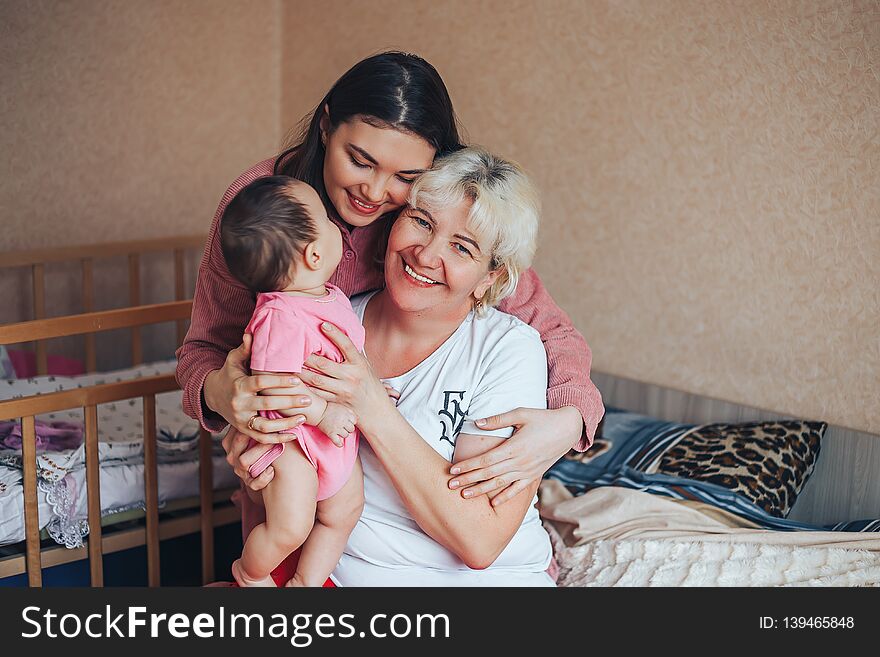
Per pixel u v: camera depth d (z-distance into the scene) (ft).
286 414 4.58
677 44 7.68
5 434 6.75
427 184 4.78
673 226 7.91
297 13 11.03
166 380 6.48
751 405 7.55
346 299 4.90
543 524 6.91
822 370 7.11
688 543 6.18
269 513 4.72
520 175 4.96
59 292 9.96
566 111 8.52
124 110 10.25
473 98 9.28
